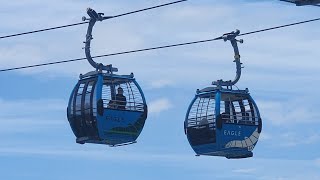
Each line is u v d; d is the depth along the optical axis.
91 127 36.88
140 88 37.53
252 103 39.53
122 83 37.41
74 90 37.38
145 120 37.72
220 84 39.12
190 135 39.97
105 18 35.66
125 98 37.34
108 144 38.62
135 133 37.69
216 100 38.72
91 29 35.84
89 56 36.19
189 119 39.97
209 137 39.41
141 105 37.59
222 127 39.03
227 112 39.41
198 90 39.66
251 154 40.12
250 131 39.66
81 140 37.53
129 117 37.34
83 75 37.16
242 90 39.38
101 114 36.50
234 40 38.72
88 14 35.69
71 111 37.47
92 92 36.47
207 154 40.28
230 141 39.41
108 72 36.88
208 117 39.31
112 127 37.03
